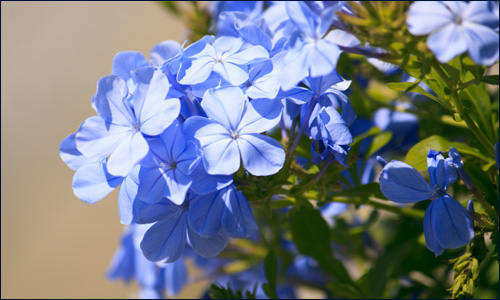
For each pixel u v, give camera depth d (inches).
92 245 34.4
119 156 13.9
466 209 14.4
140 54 15.0
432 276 17.6
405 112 17.6
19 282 34.4
